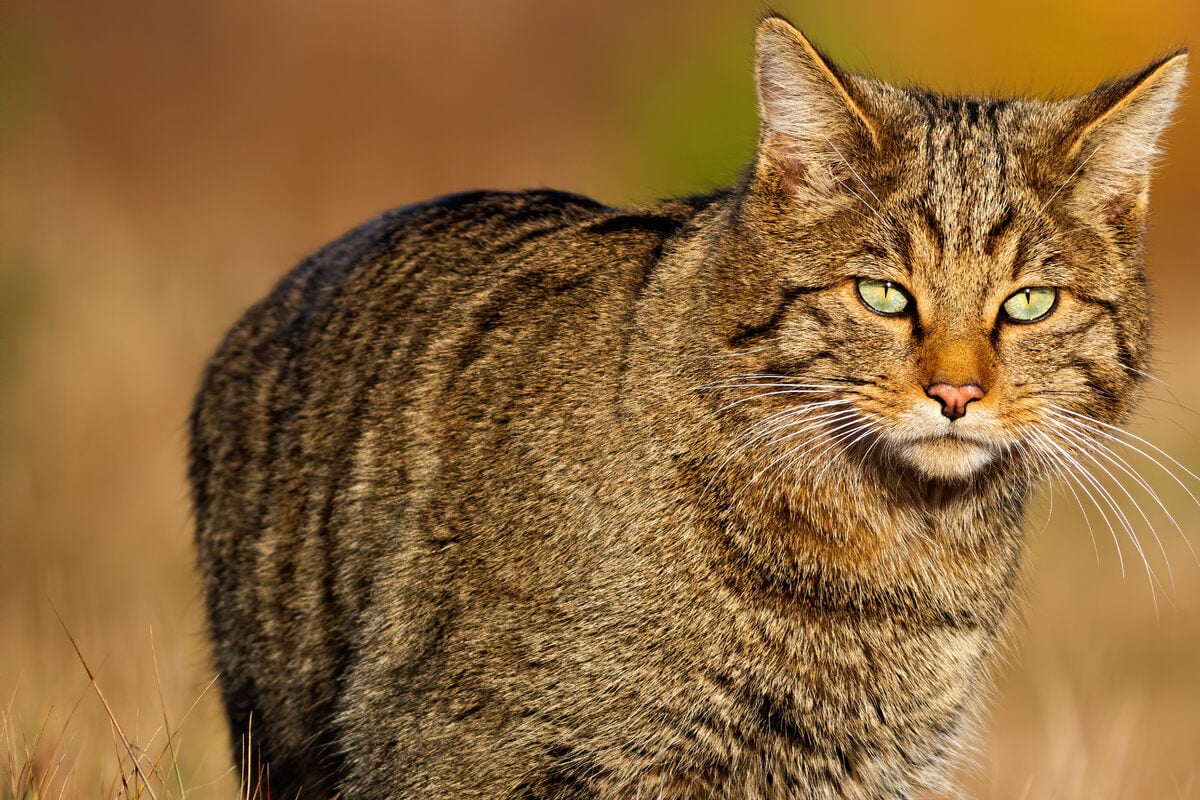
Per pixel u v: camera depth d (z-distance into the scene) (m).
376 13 48.28
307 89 44.41
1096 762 13.75
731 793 8.93
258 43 46.00
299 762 10.19
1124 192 9.12
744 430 8.82
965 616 9.38
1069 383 8.91
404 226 10.90
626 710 8.72
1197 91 41.69
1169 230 41.38
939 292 8.68
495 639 8.83
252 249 33.50
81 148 38.69
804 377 8.77
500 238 10.30
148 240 31.06
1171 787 15.04
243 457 10.77
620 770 8.77
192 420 11.59
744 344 8.82
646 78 42.31
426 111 44.31
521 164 42.41
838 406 8.77
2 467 20.05
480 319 9.78
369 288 10.59
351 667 9.46
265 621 10.30
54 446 20.62
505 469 9.10
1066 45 40.62
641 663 8.72
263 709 10.38
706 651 8.77
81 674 12.83
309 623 9.98
